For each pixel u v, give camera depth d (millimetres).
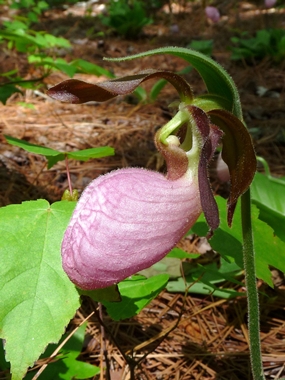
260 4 1779
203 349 363
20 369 256
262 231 345
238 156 261
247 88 898
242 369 350
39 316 262
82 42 1213
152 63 1051
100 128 670
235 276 413
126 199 245
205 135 251
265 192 435
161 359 354
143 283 314
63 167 565
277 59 1032
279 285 421
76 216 242
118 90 247
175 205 253
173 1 1707
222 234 340
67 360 314
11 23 768
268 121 726
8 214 275
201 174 248
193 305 396
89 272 240
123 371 341
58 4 1723
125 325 378
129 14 1311
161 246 250
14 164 557
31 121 670
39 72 876
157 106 766
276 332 380
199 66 262
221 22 1552
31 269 267
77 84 254
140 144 638
